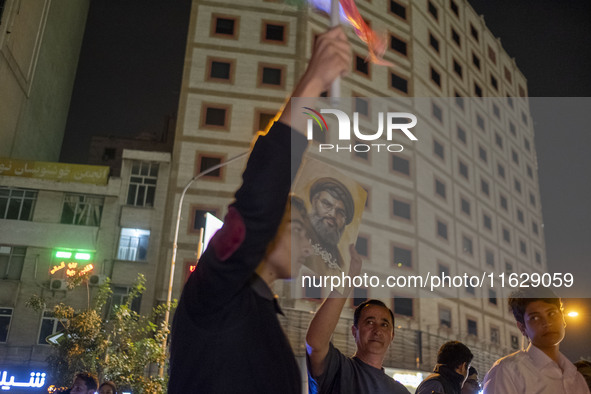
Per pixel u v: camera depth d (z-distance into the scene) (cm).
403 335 3070
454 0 4775
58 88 3875
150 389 1630
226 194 3033
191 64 3331
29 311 2556
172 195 2967
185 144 3117
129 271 2698
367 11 3884
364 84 3591
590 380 352
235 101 3288
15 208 2709
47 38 3600
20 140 3319
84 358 1683
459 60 4569
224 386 85
